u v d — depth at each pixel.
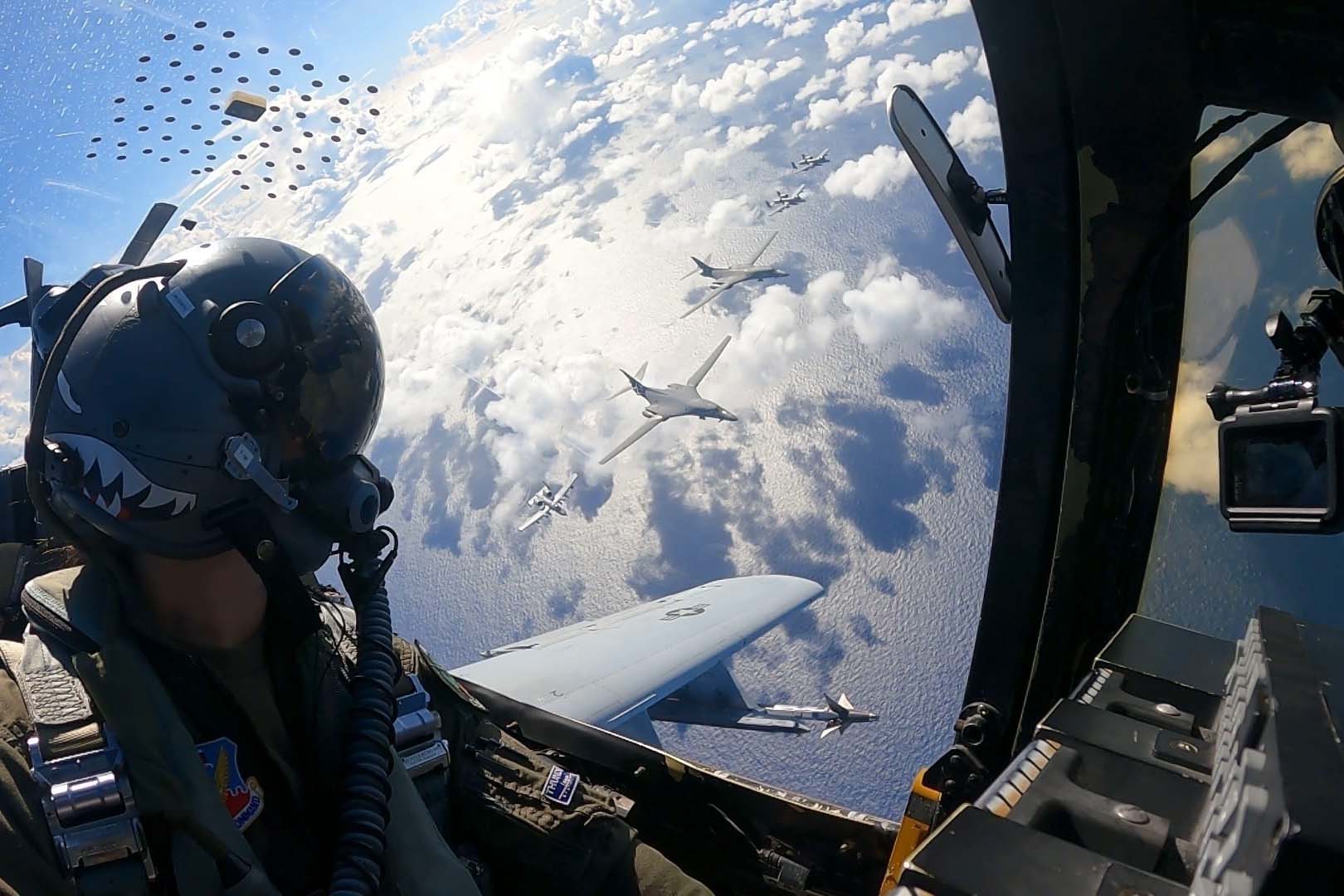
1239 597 1.55
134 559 1.25
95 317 1.22
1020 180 1.44
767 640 37.00
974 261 1.57
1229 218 1.51
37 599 1.20
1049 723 1.20
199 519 1.21
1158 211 1.40
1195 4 1.13
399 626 50.53
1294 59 1.12
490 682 11.77
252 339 1.21
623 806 1.62
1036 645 1.81
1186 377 1.59
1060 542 1.74
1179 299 1.57
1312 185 1.42
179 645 1.26
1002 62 1.31
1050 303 1.56
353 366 1.34
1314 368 1.06
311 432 1.29
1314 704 0.73
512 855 1.56
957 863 0.81
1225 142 1.47
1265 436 1.00
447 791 1.56
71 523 1.23
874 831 1.81
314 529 1.33
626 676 12.24
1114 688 1.36
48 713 1.09
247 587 1.29
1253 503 0.99
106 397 1.19
